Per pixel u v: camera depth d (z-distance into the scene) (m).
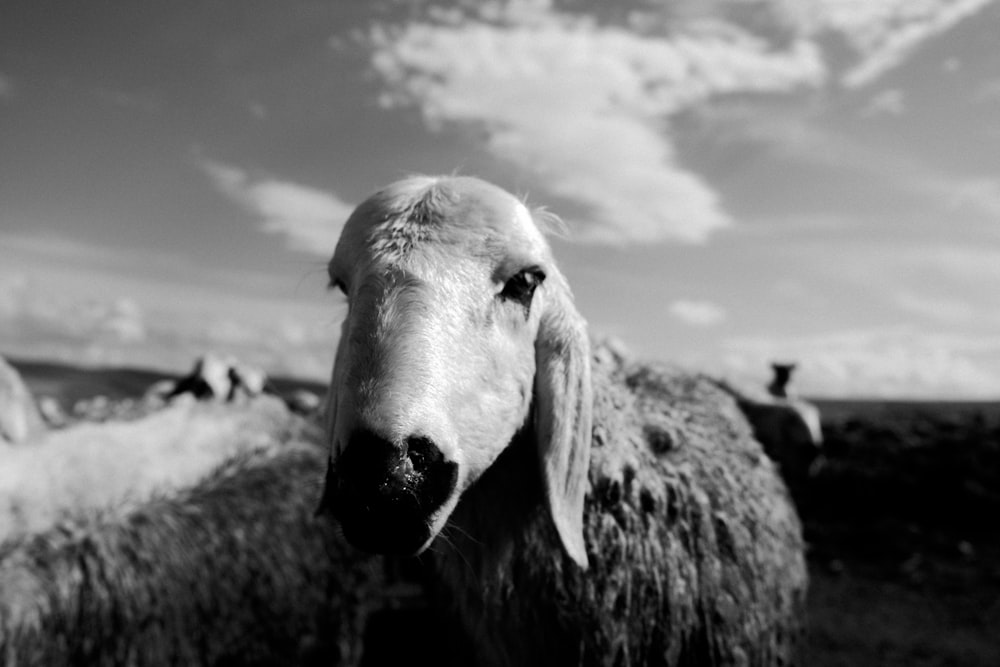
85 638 0.80
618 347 0.76
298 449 1.12
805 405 2.04
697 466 0.60
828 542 2.48
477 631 0.56
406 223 0.48
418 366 0.42
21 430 1.08
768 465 0.72
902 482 2.82
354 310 0.46
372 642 1.28
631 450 0.56
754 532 0.61
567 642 0.53
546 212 0.60
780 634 0.63
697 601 0.56
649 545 0.54
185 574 0.89
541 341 0.52
